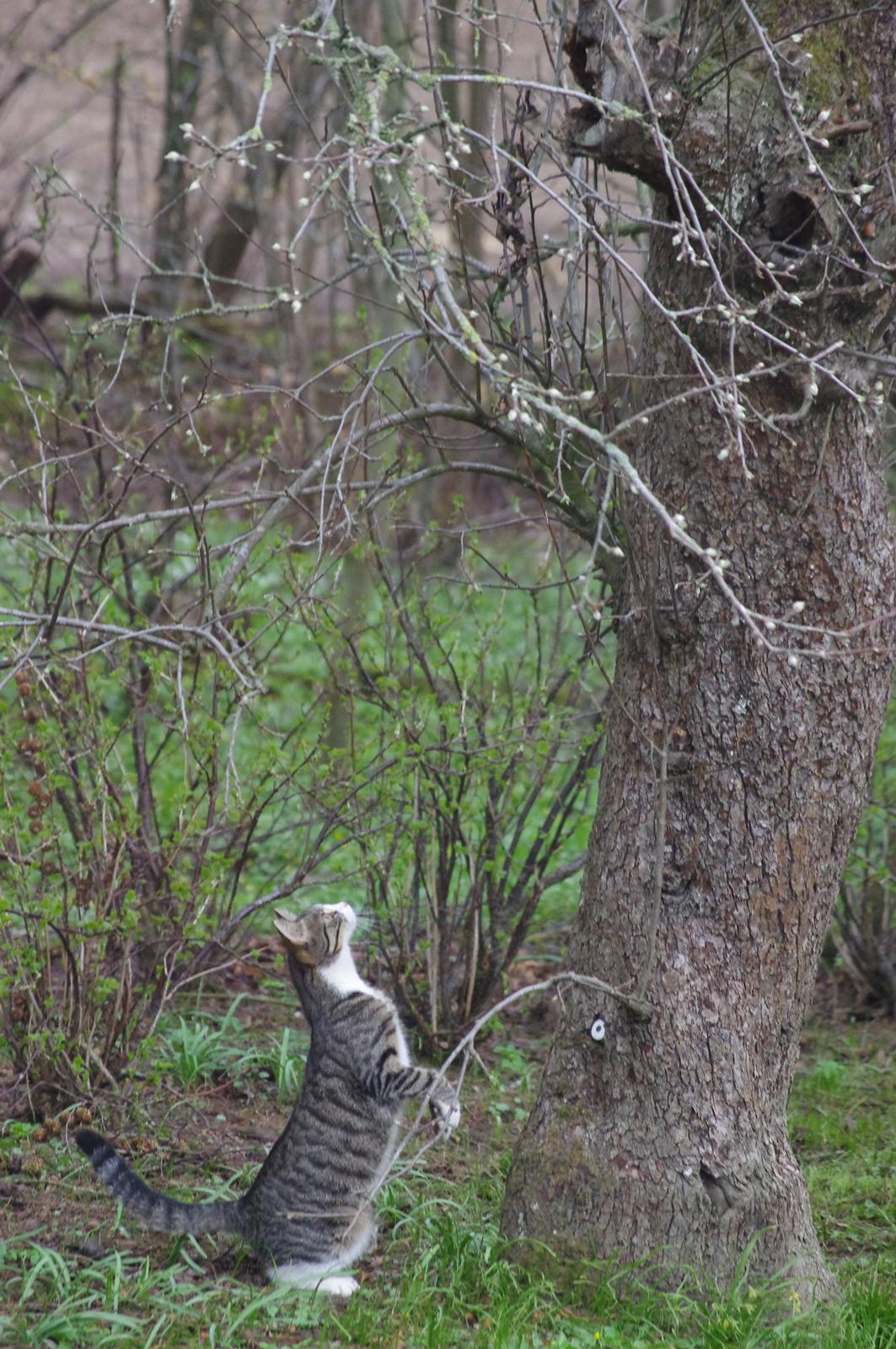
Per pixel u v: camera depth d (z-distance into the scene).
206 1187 10.29
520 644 19.53
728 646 8.60
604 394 9.21
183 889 11.16
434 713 14.88
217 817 12.39
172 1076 12.05
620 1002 8.87
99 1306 8.47
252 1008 13.99
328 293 26.45
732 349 7.64
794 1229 8.89
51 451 12.88
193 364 24.78
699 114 8.14
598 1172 8.84
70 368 15.99
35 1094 11.14
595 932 9.05
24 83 29.19
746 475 7.35
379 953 13.30
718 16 8.40
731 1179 8.72
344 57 8.06
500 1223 9.42
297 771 11.82
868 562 8.64
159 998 12.11
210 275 10.96
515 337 9.65
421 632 13.37
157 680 11.63
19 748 11.07
